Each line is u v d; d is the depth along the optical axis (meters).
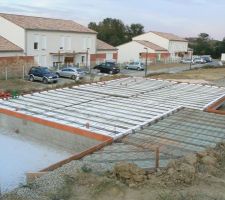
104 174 10.82
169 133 16.16
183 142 14.92
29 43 41.41
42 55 43.62
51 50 44.81
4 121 19.50
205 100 23.95
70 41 47.56
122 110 20.27
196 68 56.12
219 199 9.38
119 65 52.72
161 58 70.38
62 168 11.21
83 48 50.03
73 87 27.48
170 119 18.62
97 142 15.62
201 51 94.50
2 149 16.11
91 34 50.84
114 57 57.44
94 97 23.81
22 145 16.78
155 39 74.44
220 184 10.37
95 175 10.69
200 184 10.28
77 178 10.41
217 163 12.28
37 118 17.77
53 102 21.83
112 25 95.06
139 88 28.25
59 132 16.91
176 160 12.02
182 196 9.44
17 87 30.62
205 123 18.00
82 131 16.05
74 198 9.44
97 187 9.91
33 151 16.02
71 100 22.58
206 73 46.97
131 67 51.84
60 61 46.50
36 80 34.66
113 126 16.91
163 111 20.28
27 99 22.55
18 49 39.72
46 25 44.59
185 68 57.06
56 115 18.66
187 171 10.75
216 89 29.14
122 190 9.85
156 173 10.99
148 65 61.25
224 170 11.72
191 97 24.98
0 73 36.44
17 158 15.08
